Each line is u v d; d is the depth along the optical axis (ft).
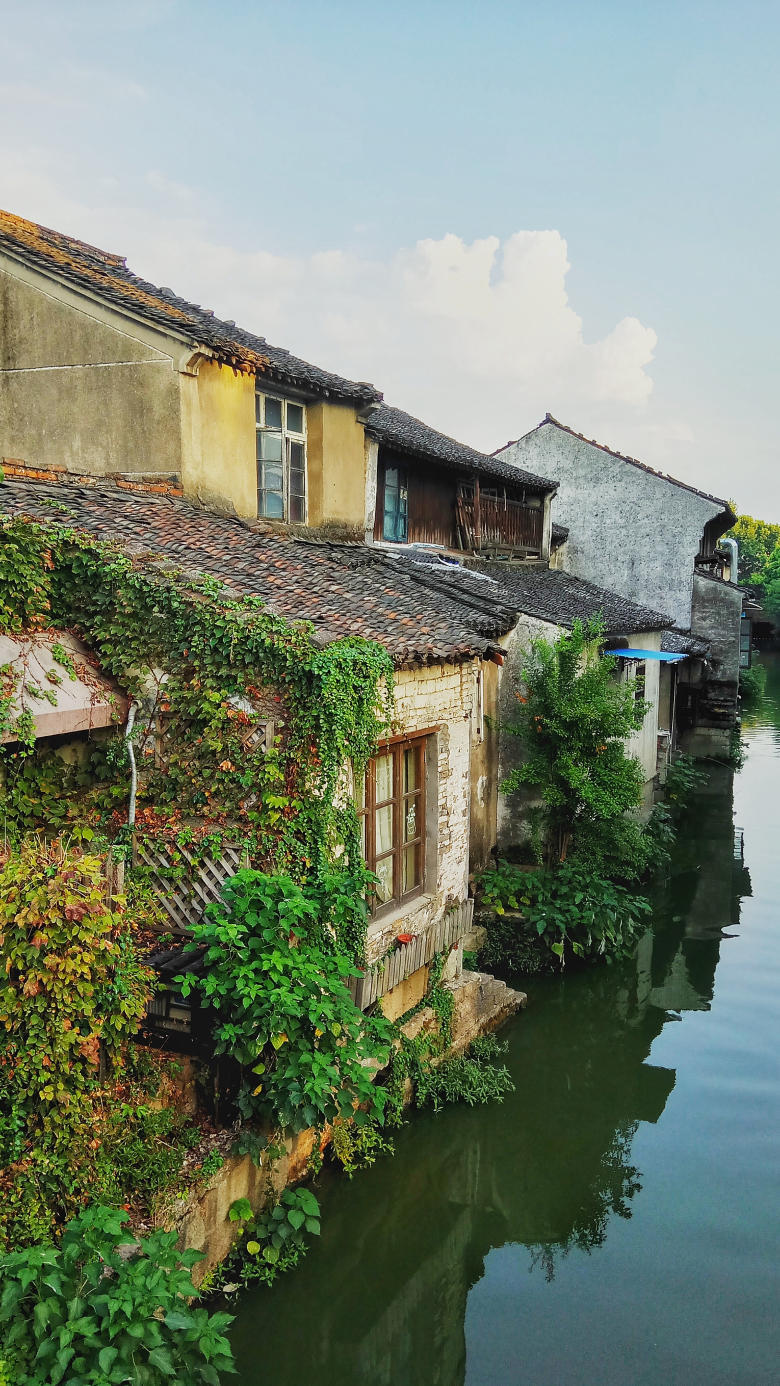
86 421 36.65
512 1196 26.40
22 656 23.67
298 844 23.16
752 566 239.71
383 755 27.81
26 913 16.79
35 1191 16.67
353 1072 21.09
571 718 41.39
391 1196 25.88
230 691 23.95
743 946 44.11
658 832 57.82
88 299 35.76
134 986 19.38
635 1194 26.32
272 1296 20.99
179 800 24.76
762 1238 24.41
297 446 43.45
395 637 26.08
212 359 35.40
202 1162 20.16
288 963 20.20
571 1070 33.01
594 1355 20.43
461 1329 21.30
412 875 30.35
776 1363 20.11
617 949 41.78
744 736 97.86
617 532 84.43
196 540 30.17
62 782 25.61
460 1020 33.01
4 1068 16.94
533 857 47.50
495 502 65.62
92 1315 14.82
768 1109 30.63
